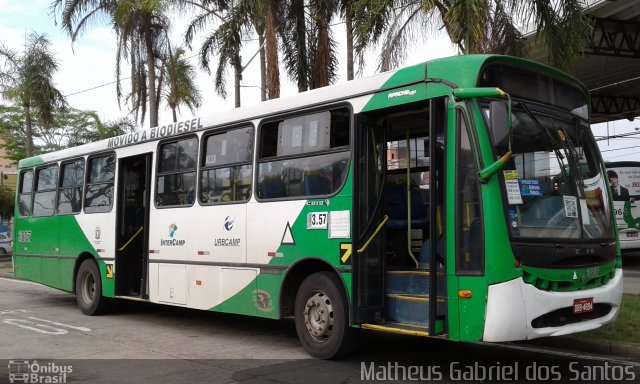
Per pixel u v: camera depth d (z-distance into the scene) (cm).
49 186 1316
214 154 893
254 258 798
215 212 869
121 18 2023
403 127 755
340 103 712
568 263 600
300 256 734
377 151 705
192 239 908
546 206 605
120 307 1184
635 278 1424
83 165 1205
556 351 761
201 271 886
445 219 600
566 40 1078
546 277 577
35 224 1344
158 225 984
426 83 627
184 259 921
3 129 3866
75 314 1171
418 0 1205
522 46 1174
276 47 1496
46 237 1296
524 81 636
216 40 1789
